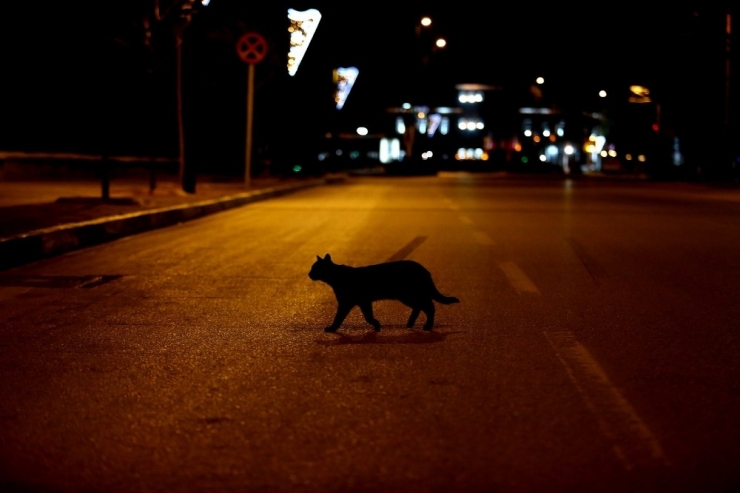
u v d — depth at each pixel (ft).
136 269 37.63
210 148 143.02
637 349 21.81
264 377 19.15
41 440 14.93
